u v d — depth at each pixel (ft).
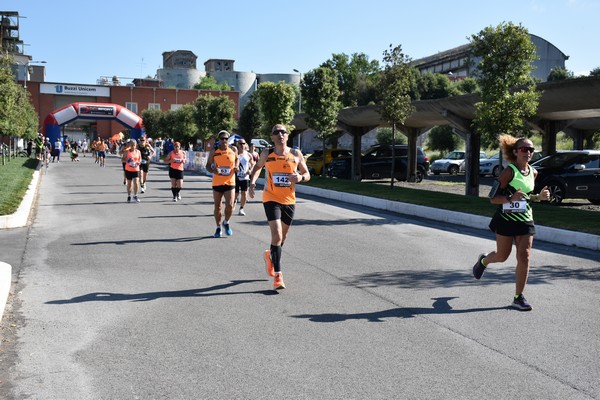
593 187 57.62
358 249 30.45
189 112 179.93
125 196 58.95
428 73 246.47
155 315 18.17
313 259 27.58
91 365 14.05
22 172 81.05
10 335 16.20
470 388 12.78
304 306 19.33
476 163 66.18
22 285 21.83
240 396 12.33
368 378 13.32
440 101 65.57
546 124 70.59
